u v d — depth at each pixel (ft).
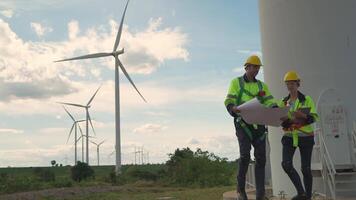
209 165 104.83
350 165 35.53
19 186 105.29
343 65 36.65
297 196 27.86
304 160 28.22
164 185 103.35
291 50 38.22
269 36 39.96
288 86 28.43
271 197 37.50
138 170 139.23
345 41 36.78
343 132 36.06
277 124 22.36
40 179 129.49
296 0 38.09
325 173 33.78
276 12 39.32
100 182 122.42
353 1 36.99
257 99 21.93
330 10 37.11
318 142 35.68
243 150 22.82
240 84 23.44
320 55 37.09
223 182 100.78
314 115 27.84
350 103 36.37
